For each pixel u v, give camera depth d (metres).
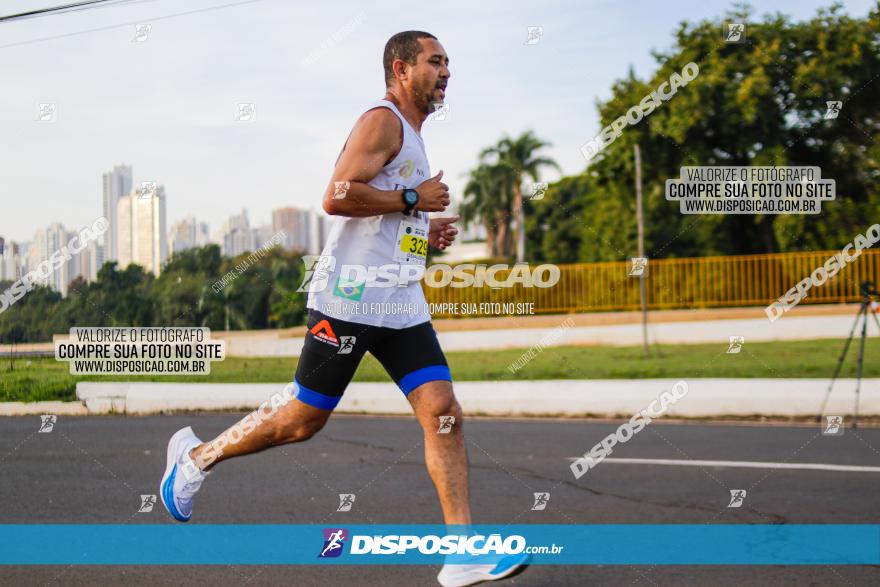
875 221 15.30
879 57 15.31
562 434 6.80
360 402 8.46
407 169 3.04
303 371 3.06
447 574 2.93
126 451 6.05
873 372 9.53
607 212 17.61
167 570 3.32
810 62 15.30
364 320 3.00
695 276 15.14
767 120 15.41
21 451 6.07
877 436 6.57
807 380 9.02
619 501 4.48
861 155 15.56
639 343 13.83
